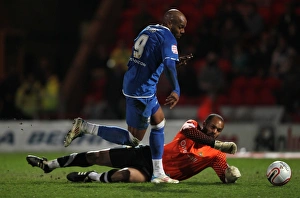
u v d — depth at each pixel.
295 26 59.72
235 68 61.22
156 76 26.50
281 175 25.91
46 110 60.59
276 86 59.59
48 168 27.52
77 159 27.25
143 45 26.17
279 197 22.98
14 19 74.19
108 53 70.56
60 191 24.31
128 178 26.38
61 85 67.69
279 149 52.59
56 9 76.88
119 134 26.89
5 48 72.81
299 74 56.09
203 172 33.38
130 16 72.12
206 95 59.31
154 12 70.25
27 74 70.44
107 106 58.97
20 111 59.34
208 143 25.88
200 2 68.94
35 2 75.56
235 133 52.88
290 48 58.41
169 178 26.59
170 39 25.91
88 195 23.17
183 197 22.72
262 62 60.59
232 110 58.00
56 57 76.75
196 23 67.25
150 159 26.86
